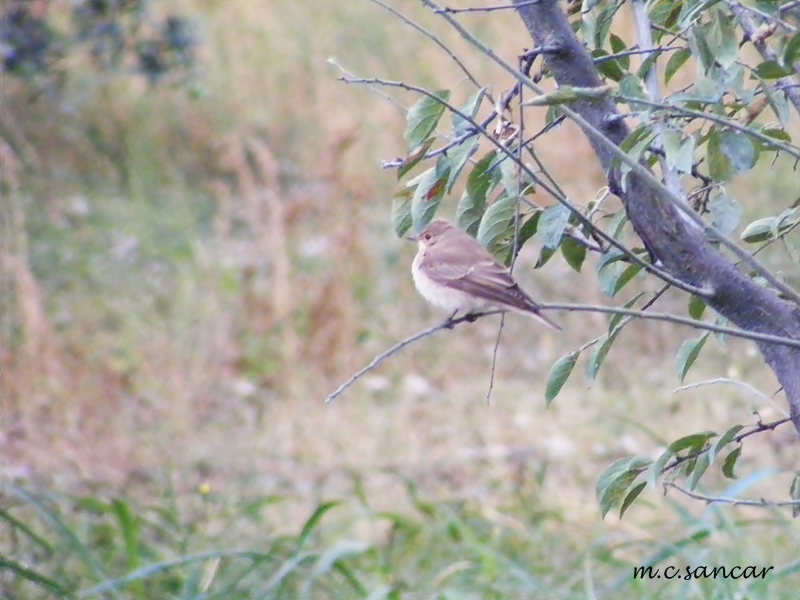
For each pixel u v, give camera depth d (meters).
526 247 16.73
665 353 14.43
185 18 20.83
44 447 12.27
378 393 13.93
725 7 5.79
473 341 15.10
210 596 8.16
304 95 20.97
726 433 6.16
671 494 11.21
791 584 8.80
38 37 18.84
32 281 14.16
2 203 15.80
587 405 13.48
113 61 19.20
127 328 14.77
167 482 11.34
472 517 10.13
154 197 18.78
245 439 12.62
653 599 8.39
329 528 10.62
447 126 16.95
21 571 7.91
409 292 15.88
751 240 6.52
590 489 11.59
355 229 16.16
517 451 12.33
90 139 20.30
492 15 21.55
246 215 17.17
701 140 5.97
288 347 14.30
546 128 6.22
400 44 22.20
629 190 6.09
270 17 23.84
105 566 9.15
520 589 8.50
